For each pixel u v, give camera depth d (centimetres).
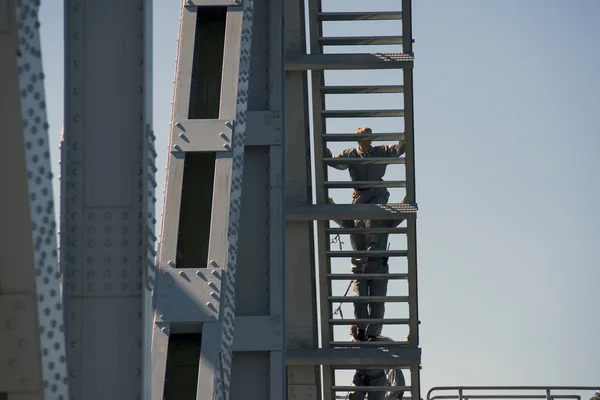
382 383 6178
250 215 3712
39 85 1694
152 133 2130
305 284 5634
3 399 1716
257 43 3922
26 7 1658
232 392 3569
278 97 3834
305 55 5347
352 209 5512
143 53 2092
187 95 2958
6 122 1652
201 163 2884
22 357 1708
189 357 2673
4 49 1628
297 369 5738
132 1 2102
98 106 2080
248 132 3756
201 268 2689
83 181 2073
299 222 5609
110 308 2061
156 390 2577
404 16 5291
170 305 2641
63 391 1744
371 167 5747
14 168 1662
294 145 5550
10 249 1689
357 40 5397
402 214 5475
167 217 2769
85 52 2091
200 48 3102
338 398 6253
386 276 5744
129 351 2052
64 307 2044
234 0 3072
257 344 3553
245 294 3647
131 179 2075
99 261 2064
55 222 1739
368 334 5953
